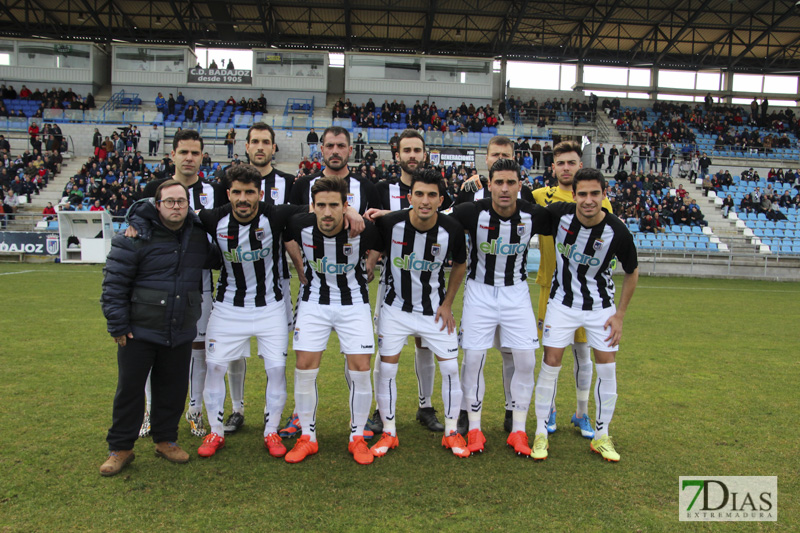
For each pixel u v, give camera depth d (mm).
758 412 3977
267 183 3838
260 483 2795
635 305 9805
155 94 24703
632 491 2758
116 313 2799
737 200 20719
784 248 18125
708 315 8719
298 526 2371
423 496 2672
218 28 25703
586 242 3156
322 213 2971
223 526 2363
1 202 17078
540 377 3318
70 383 4320
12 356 5105
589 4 23781
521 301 3295
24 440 3229
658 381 4781
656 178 20469
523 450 3203
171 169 17531
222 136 21375
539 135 23062
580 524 2428
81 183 17641
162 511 2488
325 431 3598
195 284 3076
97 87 25047
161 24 25406
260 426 3691
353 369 3170
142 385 2938
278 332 3289
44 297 8680
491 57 25484
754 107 27141
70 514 2447
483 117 23609
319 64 25094
